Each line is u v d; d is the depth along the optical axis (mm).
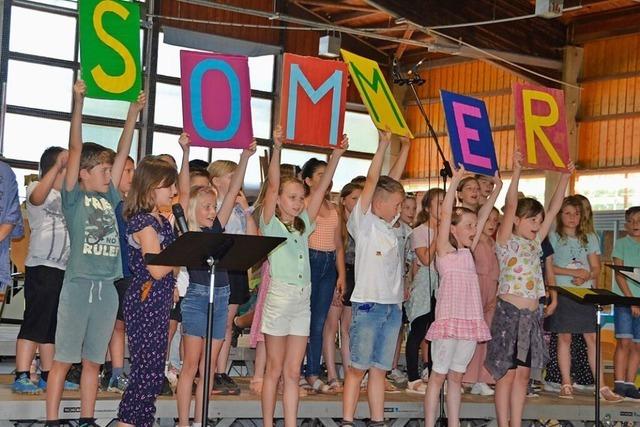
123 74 4727
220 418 5266
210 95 4965
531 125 5766
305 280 5004
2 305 6469
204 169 5684
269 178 5035
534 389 7094
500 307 5590
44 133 13562
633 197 12484
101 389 5414
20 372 5055
